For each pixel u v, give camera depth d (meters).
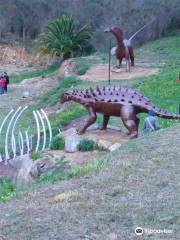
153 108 14.73
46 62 47.47
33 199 9.41
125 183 9.54
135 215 8.09
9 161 16.06
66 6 51.62
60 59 43.84
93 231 7.72
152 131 13.64
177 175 9.62
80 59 35.56
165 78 25.31
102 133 15.72
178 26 44.31
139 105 14.88
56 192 9.62
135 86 24.80
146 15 44.72
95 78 28.58
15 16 55.12
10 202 9.52
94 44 45.44
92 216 8.20
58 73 35.50
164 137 12.05
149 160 10.57
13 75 43.12
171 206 8.27
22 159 15.45
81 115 21.00
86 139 14.94
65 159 14.13
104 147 14.47
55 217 8.28
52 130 19.02
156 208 8.25
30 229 7.94
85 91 15.77
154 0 44.03
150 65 31.42
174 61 32.34
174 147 11.12
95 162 11.13
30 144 17.80
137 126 15.06
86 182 9.90
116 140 14.90
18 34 55.59
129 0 45.94
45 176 12.68
